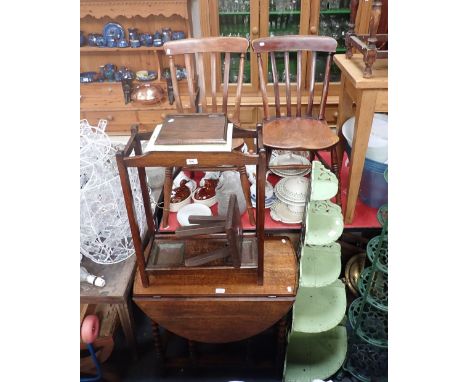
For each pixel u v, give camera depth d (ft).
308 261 4.61
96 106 9.00
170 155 3.50
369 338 4.83
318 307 4.69
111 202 4.89
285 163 6.46
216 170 5.32
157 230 5.24
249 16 8.09
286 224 5.63
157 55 8.84
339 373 5.22
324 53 8.70
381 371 5.09
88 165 4.61
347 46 5.67
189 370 5.39
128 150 3.76
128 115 9.07
